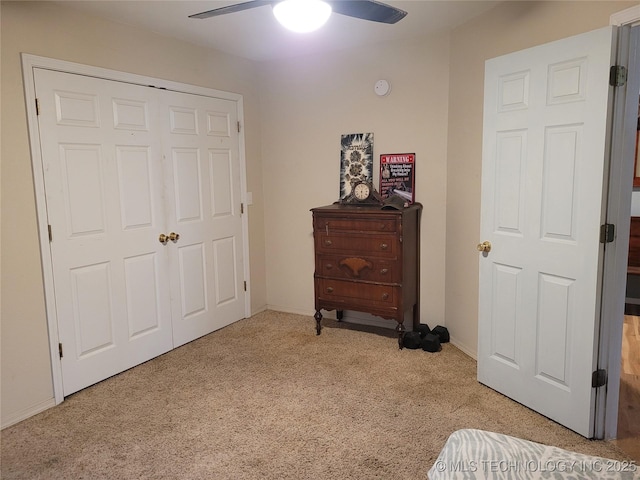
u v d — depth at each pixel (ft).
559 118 7.34
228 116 12.63
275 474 6.68
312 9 6.13
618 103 6.77
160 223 10.86
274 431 7.79
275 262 14.30
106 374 9.82
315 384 9.47
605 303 7.15
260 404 8.70
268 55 12.80
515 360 8.53
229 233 12.94
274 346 11.55
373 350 11.20
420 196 11.80
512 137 8.18
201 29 10.25
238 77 12.87
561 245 7.47
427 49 11.24
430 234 11.78
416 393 9.02
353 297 11.53
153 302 10.84
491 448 3.65
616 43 6.66
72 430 7.90
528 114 7.83
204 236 12.12
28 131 8.17
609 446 7.24
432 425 7.88
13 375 8.16
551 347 7.80
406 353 10.99
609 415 7.41
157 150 10.66
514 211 8.26
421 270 12.04
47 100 8.44
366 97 12.17
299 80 13.04
